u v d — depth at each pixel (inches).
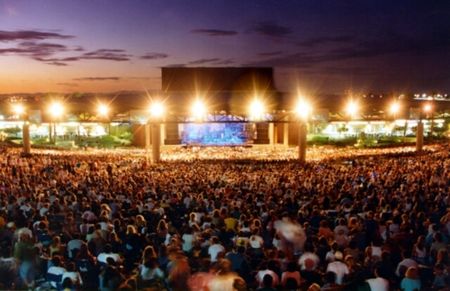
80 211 637.3
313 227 561.3
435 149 2016.5
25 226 535.8
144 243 484.7
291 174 1090.7
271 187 873.5
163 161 1648.6
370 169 1168.2
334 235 506.3
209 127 2684.5
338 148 2432.3
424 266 410.0
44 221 518.0
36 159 1656.0
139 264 438.6
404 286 361.7
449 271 383.9
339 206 676.7
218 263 374.3
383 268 377.1
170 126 2687.0
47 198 695.1
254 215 600.1
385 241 476.1
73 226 543.2
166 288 388.2
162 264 430.6
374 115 1715.1
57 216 569.6
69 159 1679.4
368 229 526.0
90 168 1333.7
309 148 2447.1
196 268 423.2
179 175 1100.5
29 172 1250.6
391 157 1699.1
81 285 384.5
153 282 384.8
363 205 671.1
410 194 754.2
